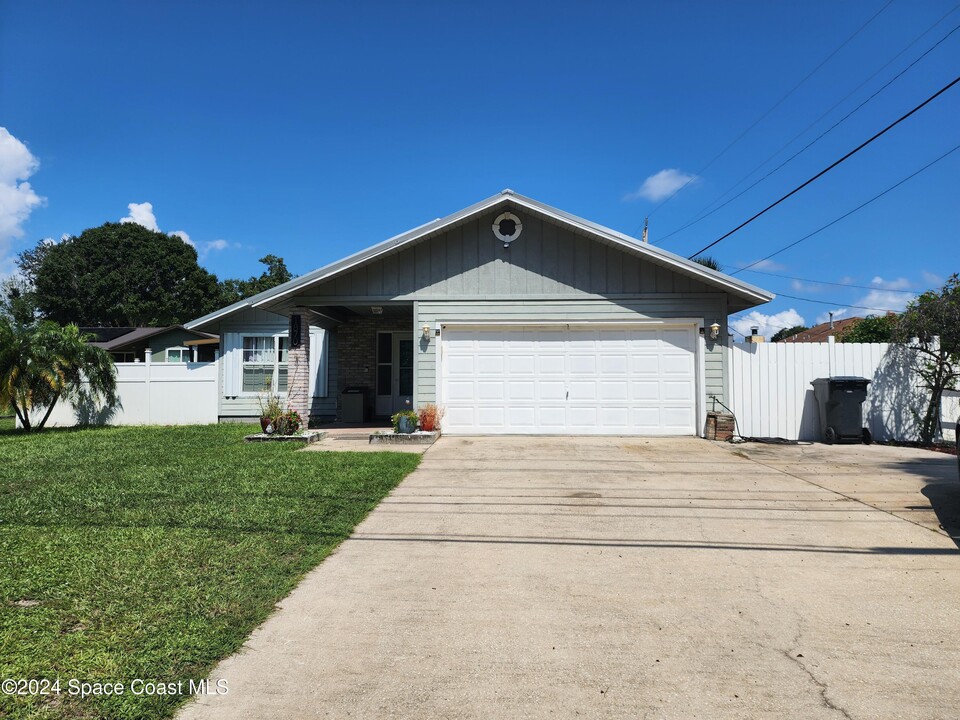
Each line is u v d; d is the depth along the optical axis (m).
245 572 4.93
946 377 12.52
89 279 41.81
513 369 12.98
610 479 8.55
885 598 4.61
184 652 3.67
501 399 12.95
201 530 5.96
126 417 16.80
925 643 3.90
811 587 4.82
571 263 12.93
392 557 5.48
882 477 8.73
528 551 5.65
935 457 10.52
